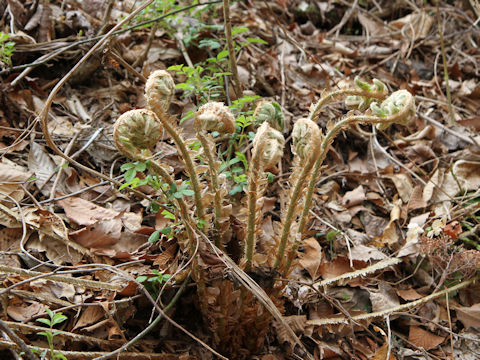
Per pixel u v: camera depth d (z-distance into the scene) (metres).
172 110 0.86
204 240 0.59
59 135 0.79
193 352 0.64
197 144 0.61
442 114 1.05
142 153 0.54
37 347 0.57
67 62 0.86
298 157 0.57
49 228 0.68
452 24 1.34
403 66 1.16
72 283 0.60
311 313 0.72
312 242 0.76
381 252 0.79
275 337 0.68
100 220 0.70
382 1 1.43
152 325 0.58
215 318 0.62
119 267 0.67
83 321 0.62
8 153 0.75
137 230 0.71
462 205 0.86
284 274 0.61
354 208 0.85
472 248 0.83
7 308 0.61
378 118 0.54
